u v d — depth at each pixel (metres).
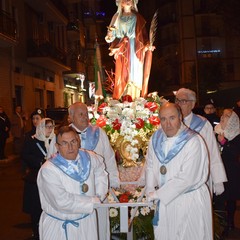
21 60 20.20
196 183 3.42
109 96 6.97
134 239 4.76
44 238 3.34
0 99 17.28
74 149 3.30
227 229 5.60
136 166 5.59
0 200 8.34
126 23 6.88
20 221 6.77
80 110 4.55
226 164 5.73
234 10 19.36
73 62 30.34
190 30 44.62
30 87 21.31
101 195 3.50
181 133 3.49
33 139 5.50
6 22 16.86
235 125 5.81
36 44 21.62
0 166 13.02
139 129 5.68
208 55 44.38
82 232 3.33
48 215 3.36
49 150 4.47
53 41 26.69
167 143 3.53
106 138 4.80
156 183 3.68
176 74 47.19
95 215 3.47
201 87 36.72
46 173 3.26
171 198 3.35
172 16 48.00
